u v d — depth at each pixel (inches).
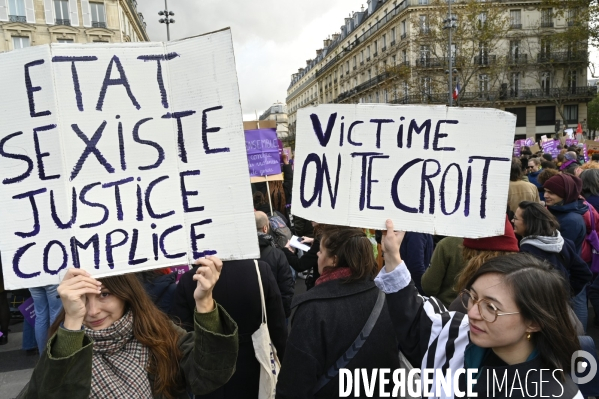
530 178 278.5
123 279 60.6
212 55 63.1
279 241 189.8
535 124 1451.8
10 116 59.6
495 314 46.9
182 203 64.0
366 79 1845.5
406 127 71.1
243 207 63.8
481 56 1342.3
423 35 976.3
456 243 101.2
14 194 59.7
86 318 58.2
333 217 72.9
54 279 60.0
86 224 60.8
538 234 107.1
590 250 151.0
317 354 70.2
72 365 49.4
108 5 1190.9
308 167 73.8
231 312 96.8
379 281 65.7
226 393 97.4
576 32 876.0
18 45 1095.0
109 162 61.9
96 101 61.6
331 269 76.6
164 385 59.1
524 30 1381.6
